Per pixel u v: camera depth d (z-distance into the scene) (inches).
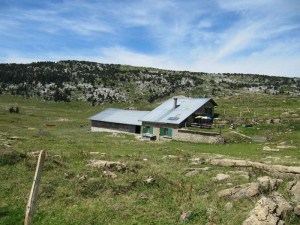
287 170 952.9
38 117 5433.1
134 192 801.6
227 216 626.5
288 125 2571.4
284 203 627.2
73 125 4244.6
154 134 2696.9
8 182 857.5
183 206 697.6
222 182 850.8
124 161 1163.3
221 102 5516.7
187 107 2817.4
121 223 637.9
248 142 2162.9
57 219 661.3
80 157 1209.4
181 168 1058.1
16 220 655.8
